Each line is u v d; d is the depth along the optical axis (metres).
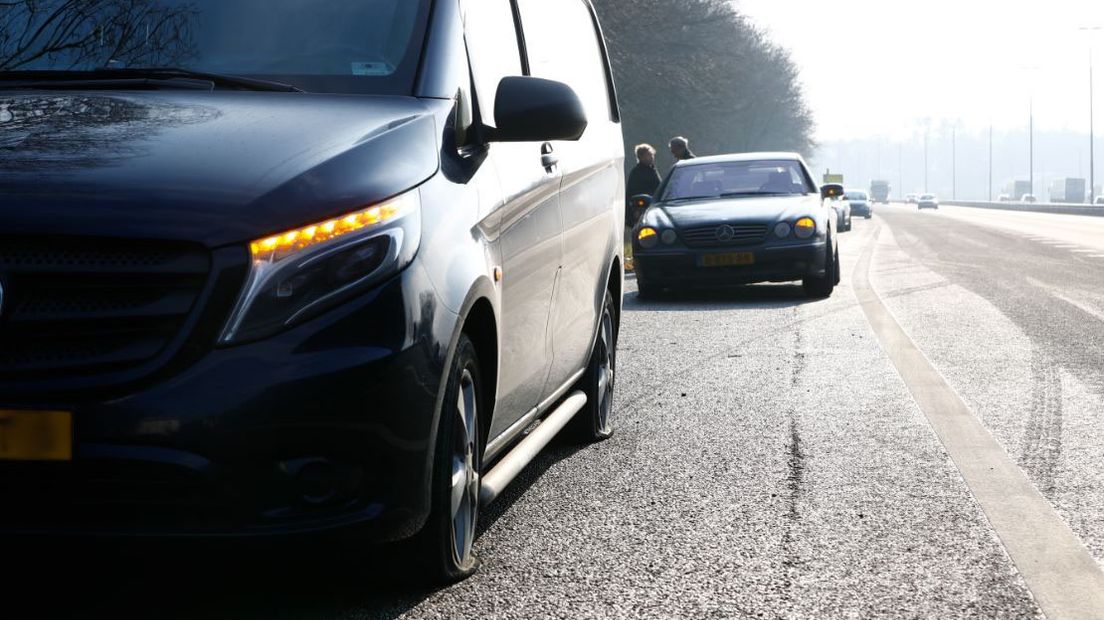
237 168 4.25
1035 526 5.77
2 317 3.93
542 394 6.43
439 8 5.57
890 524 5.82
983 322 14.58
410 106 5.02
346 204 4.21
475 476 5.14
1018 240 40.00
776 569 5.12
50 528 3.96
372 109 4.90
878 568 5.12
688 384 10.17
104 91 5.06
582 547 5.45
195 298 3.97
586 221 7.04
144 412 3.88
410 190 4.48
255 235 4.02
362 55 5.32
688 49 55.34
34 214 3.97
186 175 4.17
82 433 3.88
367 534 4.16
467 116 5.28
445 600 4.69
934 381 10.17
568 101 5.31
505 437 5.80
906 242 39.62
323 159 4.36
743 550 5.40
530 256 5.70
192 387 3.91
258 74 5.25
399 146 4.63
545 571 5.08
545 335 6.15
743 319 15.30
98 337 3.95
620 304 8.42
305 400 3.97
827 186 20.52
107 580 4.87
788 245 17.78
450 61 5.37
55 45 5.47
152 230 3.97
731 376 10.59
